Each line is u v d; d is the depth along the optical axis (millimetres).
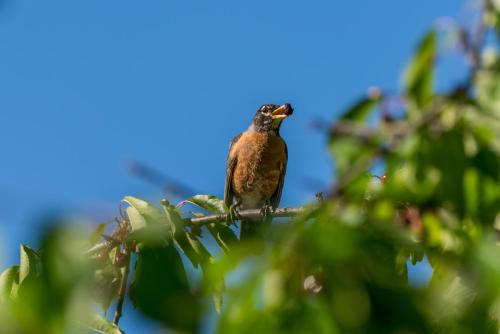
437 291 3635
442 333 3512
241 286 3580
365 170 4164
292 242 3588
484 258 3666
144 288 3855
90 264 3447
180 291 3730
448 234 4629
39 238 3414
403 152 4520
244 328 3557
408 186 4598
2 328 3391
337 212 3838
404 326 3453
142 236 4430
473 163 4613
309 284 3580
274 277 3594
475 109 4301
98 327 5371
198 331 3588
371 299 3506
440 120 4527
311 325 3516
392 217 4770
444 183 4559
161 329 3602
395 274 3648
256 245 3725
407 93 4641
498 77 4332
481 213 4668
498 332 3566
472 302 3568
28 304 3400
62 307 3393
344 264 3535
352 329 3480
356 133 4516
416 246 3730
